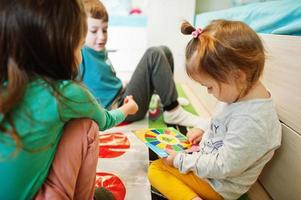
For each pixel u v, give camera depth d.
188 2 2.29
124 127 1.27
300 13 0.75
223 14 1.33
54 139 0.56
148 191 0.85
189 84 2.14
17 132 0.49
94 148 0.65
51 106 0.52
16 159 0.51
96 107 0.65
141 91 1.28
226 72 0.66
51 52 0.51
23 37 0.48
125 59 2.46
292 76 0.72
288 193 0.73
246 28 0.68
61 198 0.59
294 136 0.71
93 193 0.69
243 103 0.69
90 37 1.19
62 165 0.60
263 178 0.88
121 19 2.42
